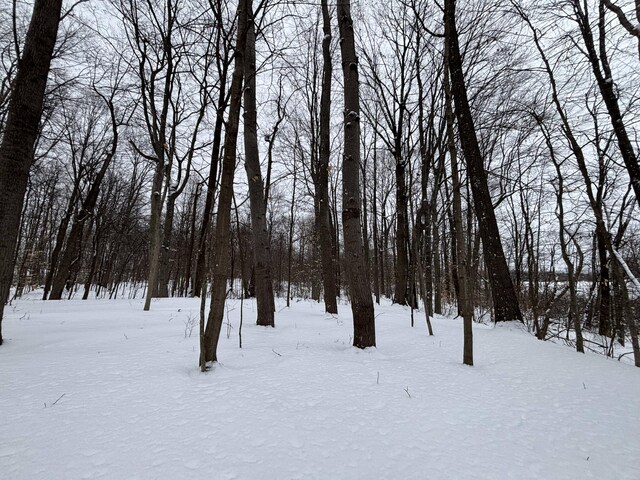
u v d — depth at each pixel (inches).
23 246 960.3
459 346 195.6
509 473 71.9
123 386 112.2
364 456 75.6
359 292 184.4
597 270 458.0
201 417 91.7
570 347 235.6
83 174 711.7
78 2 272.4
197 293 601.9
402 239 541.3
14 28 186.2
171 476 65.8
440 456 77.1
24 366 129.8
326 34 384.5
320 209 389.4
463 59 358.6
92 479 64.3
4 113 427.5
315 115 485.1
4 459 70.1
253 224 271.0
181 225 1068.5
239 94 154.3
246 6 161.5
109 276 1074.7
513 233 682.2
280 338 204.2
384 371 140.3
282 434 83.7
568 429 96.5
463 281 162.7
